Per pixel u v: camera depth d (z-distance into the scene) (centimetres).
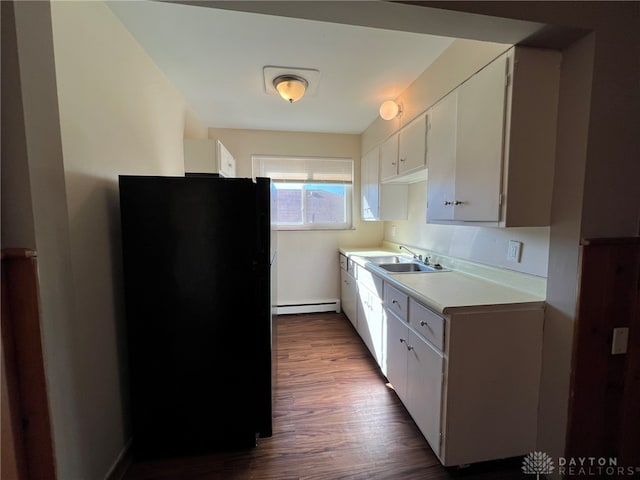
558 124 137
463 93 168
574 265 130
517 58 132
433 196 201
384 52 194
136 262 147
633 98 125
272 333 185
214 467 153
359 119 327
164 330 152
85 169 130
